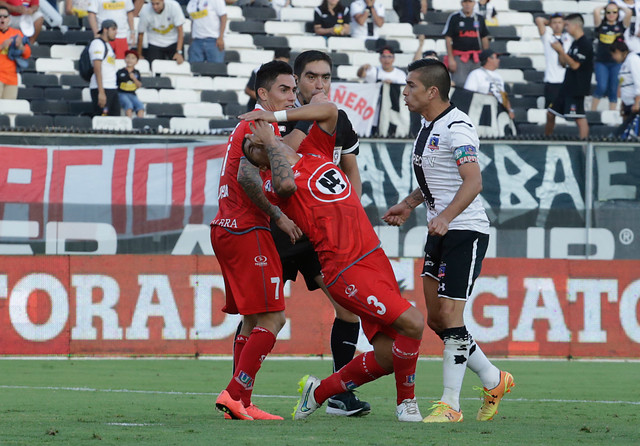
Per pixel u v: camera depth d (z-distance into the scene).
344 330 16.61
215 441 11.13
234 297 14.88
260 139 13.55
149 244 31.75
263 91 15.05
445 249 14.75
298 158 13.94
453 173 14.70
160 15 46.31
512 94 48.53
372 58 49.34
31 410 16.23
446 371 14.62
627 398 20.20
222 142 32.12
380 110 36.25
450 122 14.60
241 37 49.59
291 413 16.28
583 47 42.06
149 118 42.09
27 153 30.94
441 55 50.53
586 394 21.11
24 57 43.69
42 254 30.50
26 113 43.50
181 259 30.59
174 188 31.84
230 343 30.77
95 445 10.80
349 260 13.55
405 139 32.34
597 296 31.62
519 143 32.78
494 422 14.53
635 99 42.59
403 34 51.66
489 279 31.20
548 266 31.50
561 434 12.50
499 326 31.25
